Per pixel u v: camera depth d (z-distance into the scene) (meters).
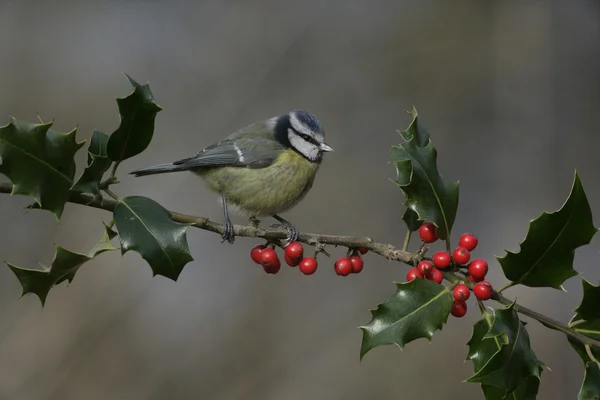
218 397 10.98
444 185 4.56
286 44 15.86
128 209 4.31
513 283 4.27
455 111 16.11
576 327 4.24
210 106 14.97
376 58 16.19
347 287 12.54
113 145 4.36
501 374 3.81
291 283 12.38
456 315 4.36
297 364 11.49
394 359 11.60
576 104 16.25
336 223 13.64
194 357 11.27
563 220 4.14
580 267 12.90
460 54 16.41
